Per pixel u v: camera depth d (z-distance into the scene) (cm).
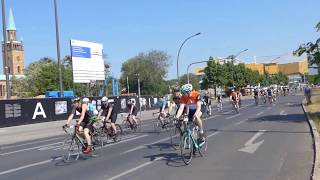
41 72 9862
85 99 1452
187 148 1244
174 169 1156
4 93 13225
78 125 1450
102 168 1234
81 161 1398
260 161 1241
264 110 4050
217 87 9894
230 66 10000
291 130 2088
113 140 1902
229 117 3328
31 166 1365
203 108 3559
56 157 1559
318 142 1562
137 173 1124
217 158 1313
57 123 3828
